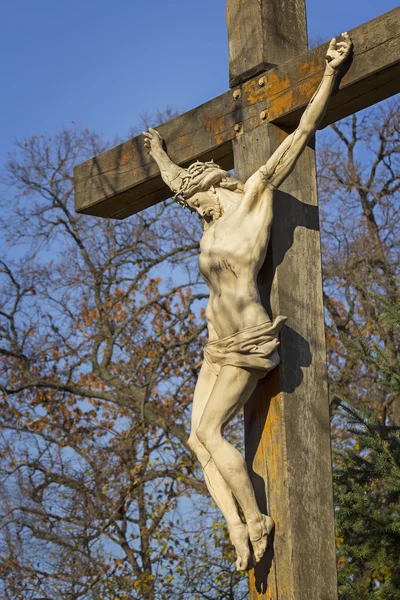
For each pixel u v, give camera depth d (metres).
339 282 19.41
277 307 5.24
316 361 5.29
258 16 5.62
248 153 5.56
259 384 5.26
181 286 20.53
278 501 5.09
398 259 19.58
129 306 20.92
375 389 15.52
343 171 21.08
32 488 18.28
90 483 18.55
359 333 9.52
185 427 19.42
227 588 16.58
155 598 16.66
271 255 5.30
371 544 8.68
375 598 8.85
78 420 20.56
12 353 20.50
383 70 5.00
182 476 18.09
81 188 6.53
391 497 8.84
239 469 5.05
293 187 5.45
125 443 18.75
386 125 21.05
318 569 5.03
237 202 5.31
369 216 20.66
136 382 20.23
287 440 5.11
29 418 20.30
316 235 5.46
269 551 5.07
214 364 5.25
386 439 8.86
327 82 5.05
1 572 17.09
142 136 6.15
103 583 17.03
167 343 20.31
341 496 8.81
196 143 5.82
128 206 6.53
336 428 15.88
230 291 5.14
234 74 5.70
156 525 17.91
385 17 5.00
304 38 5.76
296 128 5.40
